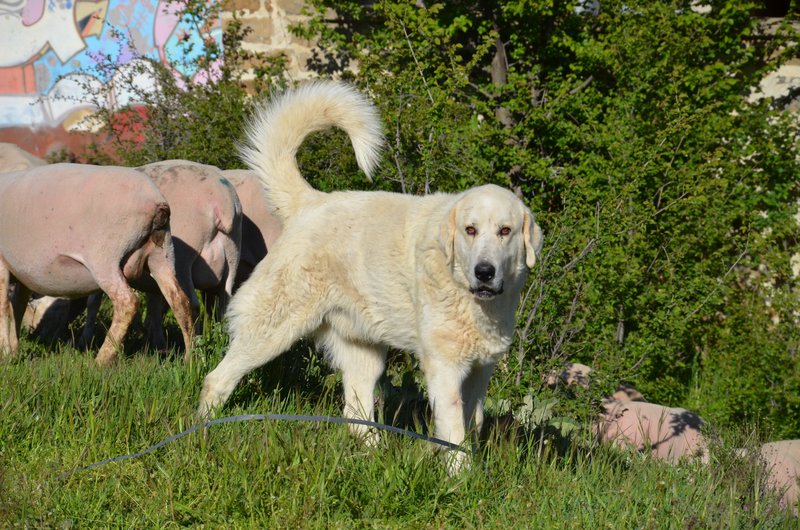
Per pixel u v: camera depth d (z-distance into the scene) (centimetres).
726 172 1198
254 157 608
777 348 1123
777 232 1216
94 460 475
